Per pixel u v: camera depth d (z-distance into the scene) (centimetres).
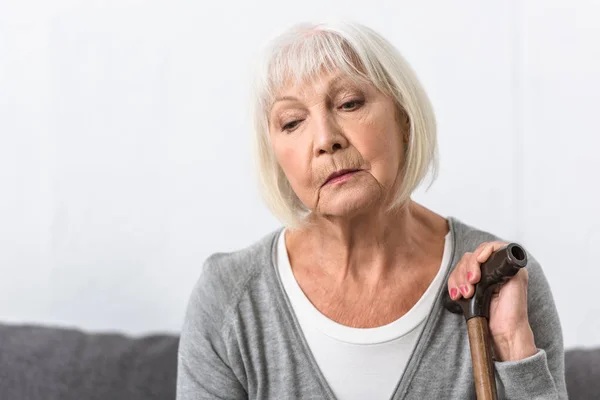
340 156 92
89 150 167
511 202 165
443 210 166
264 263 106
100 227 167
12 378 137
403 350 98
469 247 104
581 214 165
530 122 165
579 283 166
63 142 167
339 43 93
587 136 164
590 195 165
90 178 167
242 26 165
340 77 92
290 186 105
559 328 103
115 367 138
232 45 165
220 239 167
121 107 167
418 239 104
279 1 164
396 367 98
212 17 165
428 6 164
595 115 163
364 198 92
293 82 94
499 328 95
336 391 99
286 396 100
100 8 166
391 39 164
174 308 167
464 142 165
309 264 105
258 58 98
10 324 146
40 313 169
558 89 164
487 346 91
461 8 164
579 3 162
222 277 107
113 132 167
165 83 166
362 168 93
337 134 92
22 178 168
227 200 167
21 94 167
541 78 164
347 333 98
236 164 166
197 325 107
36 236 168
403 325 98
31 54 167
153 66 166
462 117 165
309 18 164
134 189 167
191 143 166
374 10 164
